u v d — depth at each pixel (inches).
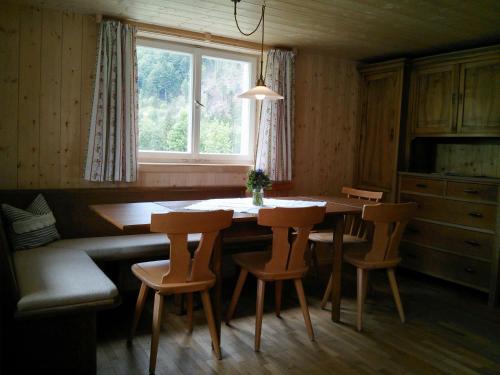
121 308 122.6
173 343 100.7
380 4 115.3
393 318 120.8
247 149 168.1
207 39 148.3
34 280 85.1
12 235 109.6
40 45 123.9
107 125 131.0
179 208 108.5
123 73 132.8
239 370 88.7
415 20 128.6
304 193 179.6
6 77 120.0
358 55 177.3
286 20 131.6
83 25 129.6
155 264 100.5
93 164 129.8
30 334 76.6
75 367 80.7
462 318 122.8
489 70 144.0
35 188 126.3
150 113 147.9
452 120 155.3
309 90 176.1
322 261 157.4
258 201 116.3
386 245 112.0
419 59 164.7
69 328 79.7
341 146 188.5
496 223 134.3
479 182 138.9
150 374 86.0
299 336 106.4
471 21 128.5
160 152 149.4
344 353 98.2
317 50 170.1
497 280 133.9
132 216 95.7
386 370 91.3
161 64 149.0
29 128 124.3
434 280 159.3
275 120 161.9
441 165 176.2
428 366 93.8
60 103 128.0
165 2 118.3
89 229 129.8
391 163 173.9
